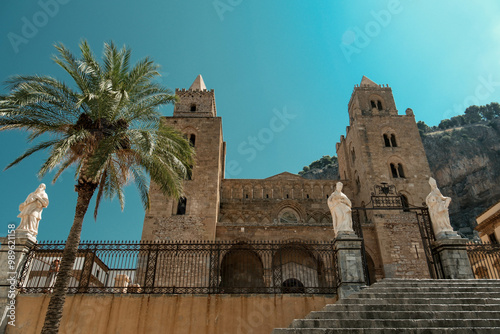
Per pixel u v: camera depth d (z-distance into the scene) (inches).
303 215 1681.8
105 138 624.1
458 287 532.1
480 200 3026.6
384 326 412.2
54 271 674.2
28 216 634.2
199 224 1360.7
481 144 3297.2
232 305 590.2
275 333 398.6
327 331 393.4
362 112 1786.4
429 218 746.2
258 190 1752.0
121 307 581.0
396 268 1316.4
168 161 710.5
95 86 665.0
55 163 548.4
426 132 4128.9
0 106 589.0
